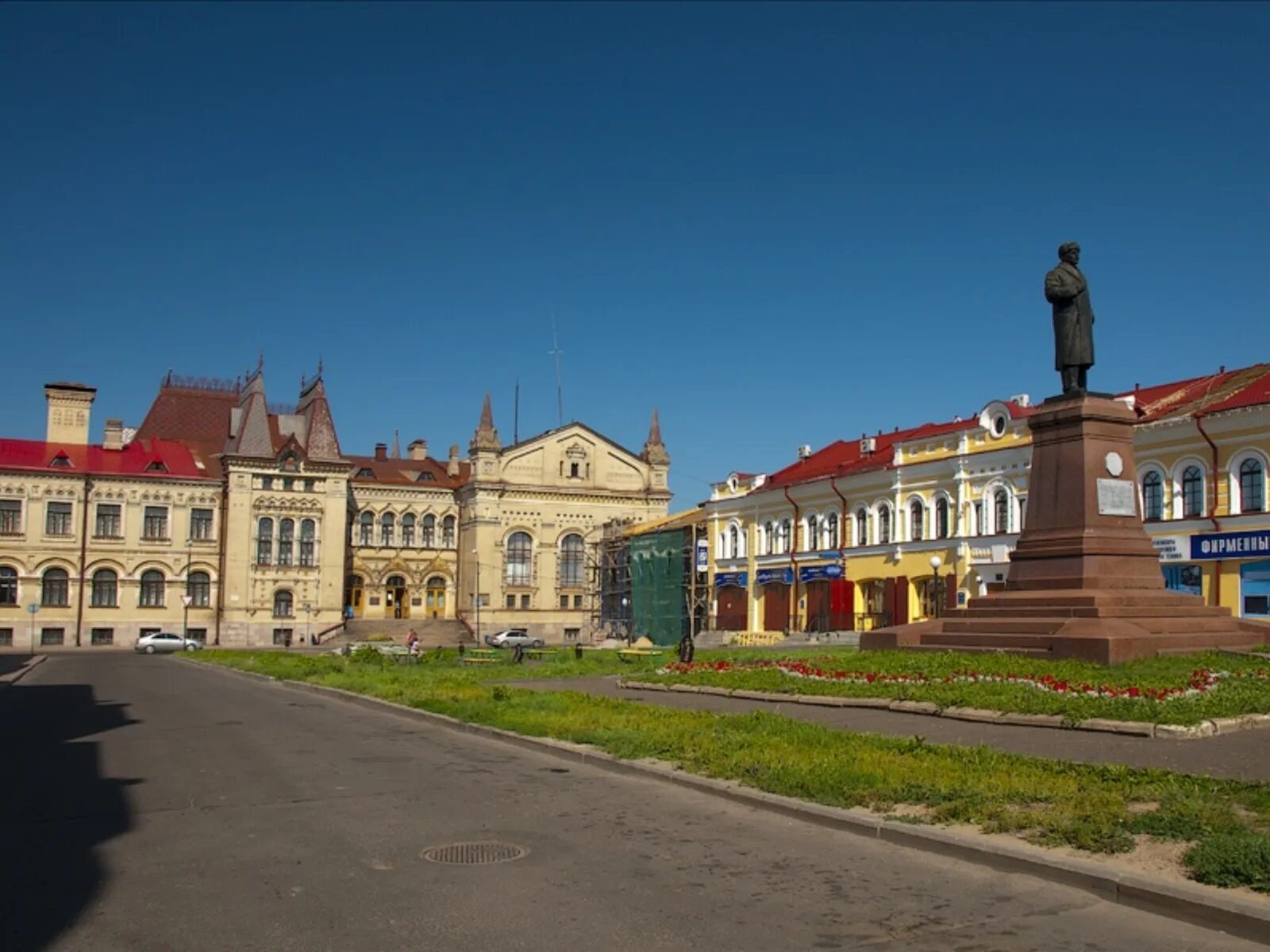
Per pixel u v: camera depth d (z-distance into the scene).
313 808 12.80
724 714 20.27
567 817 12.27
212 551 86.12
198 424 100.38
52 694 30.83
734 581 71.94
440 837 11.29
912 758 14.47
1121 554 25.66
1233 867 8.80
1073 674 21.22
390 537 96.94
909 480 56.53
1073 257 27.06
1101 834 10.06
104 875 9.82
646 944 7.95
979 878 9.68
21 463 82.12
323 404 91.88
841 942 8.01
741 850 10.73
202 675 41.88
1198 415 41.88
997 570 50.19
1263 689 19.14
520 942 7.98
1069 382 26.72
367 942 7.99
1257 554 39.75
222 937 8.12
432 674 36.22
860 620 59.28
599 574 95.88
